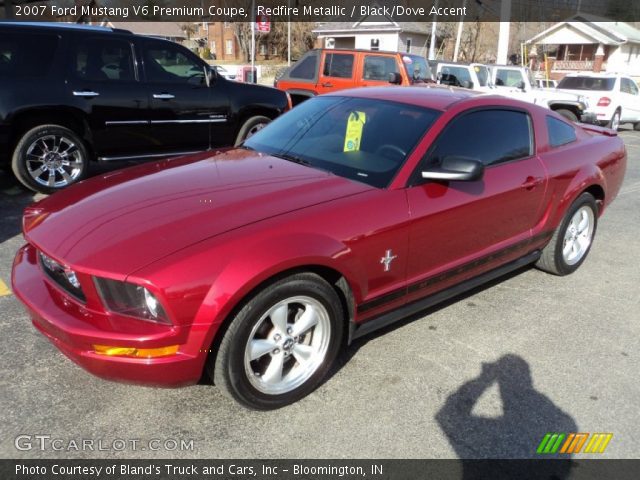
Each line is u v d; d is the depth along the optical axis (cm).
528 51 4172
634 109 1666
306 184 309
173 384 252
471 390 309
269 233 262
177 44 699
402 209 311
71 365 311
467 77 1395
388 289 319
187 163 360
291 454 255
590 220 486
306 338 292
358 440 266
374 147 343
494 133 383
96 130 644
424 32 3447
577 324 395
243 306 254
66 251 254
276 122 420
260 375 279
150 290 234
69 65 616
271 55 4759
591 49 4050
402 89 409
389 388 306
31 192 646
